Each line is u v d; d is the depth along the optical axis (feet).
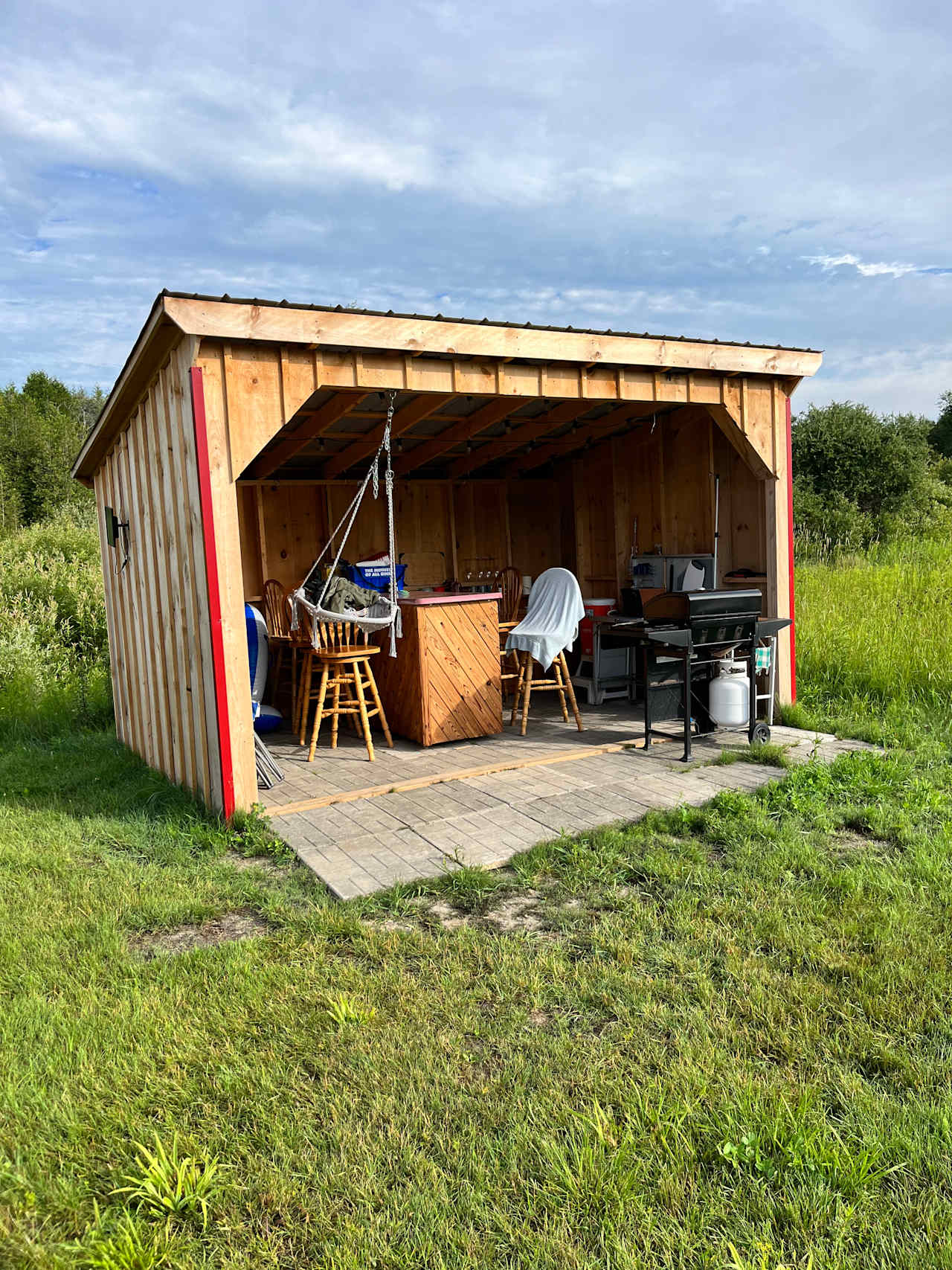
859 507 62.39
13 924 11.40
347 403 19.99
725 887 11.84
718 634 19.10
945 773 16.65
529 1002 9.18
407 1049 8.33
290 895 12.21
